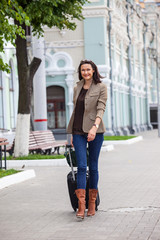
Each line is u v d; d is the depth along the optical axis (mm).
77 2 18438
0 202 11422
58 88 43844
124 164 20312
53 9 17734
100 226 8539
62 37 43781
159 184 13789
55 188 13492
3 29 12656
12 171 15672
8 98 32281
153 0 80188
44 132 24297
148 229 8195
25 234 8133
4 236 8023
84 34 43625
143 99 67812
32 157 20250
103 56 43656
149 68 76312
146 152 27031
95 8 43438
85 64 9414
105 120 44125
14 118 33719
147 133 57219
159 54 82062
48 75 43656
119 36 51156
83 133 9289
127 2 55469
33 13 16953
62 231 8266
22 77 20141
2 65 13766
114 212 9789
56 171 17891
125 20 55281
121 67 52656
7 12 12625
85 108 9297
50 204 10984
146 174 16438
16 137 20625
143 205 10469
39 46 24812
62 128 43688
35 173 17344
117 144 35156
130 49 55375
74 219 9227
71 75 43406
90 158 9453
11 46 32719
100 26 43625
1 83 31281
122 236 7754
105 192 12531
